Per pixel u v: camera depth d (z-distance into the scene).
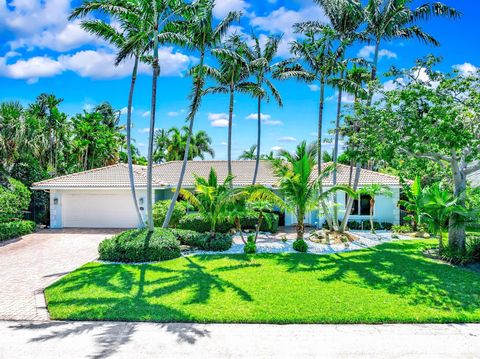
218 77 21.39
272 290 10.44
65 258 15.22
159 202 22.66
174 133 49.94
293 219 25.70
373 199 22.02
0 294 10.41
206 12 15.90
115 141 46.19
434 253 15.67
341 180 24.45
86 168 37.75
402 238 20.23
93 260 14.77
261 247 17.59
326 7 19.47
